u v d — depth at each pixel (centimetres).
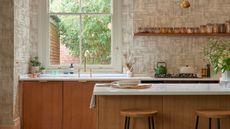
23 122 574
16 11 552
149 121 381
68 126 577
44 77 587
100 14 664
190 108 397
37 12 655
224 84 408
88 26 664
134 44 638
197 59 636
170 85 437
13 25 542
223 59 404
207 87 412
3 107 546
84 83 576
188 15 632
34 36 655
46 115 576
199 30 616
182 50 637
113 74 635
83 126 576
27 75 597
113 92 370
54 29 662
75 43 664
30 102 574
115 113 395
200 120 399
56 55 665
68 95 575
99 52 667
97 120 395
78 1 663
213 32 610
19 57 575
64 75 620
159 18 631
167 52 636
